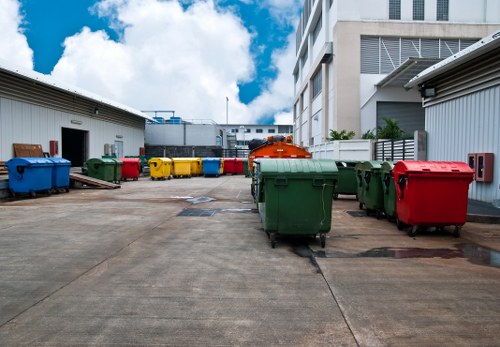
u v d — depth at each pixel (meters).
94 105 25.27
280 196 6.57
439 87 12.55
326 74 31.45
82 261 5.71
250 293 4.40
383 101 27.28
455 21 27.80
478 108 10.70
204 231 7.95
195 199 13.78
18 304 4.08
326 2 31.73
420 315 3.78
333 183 6.57
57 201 13.15
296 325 3.58
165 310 3.92
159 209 11.19
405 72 23.88
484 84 10.37
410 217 7.29
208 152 42.00
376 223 8.85
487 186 10.34
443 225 7.33
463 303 4.08
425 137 13.52
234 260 5.78
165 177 25.38
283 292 4.43
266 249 6.45
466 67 11.06
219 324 3.61
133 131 32.50
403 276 4.99
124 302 4.13
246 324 3.61
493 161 10.09
